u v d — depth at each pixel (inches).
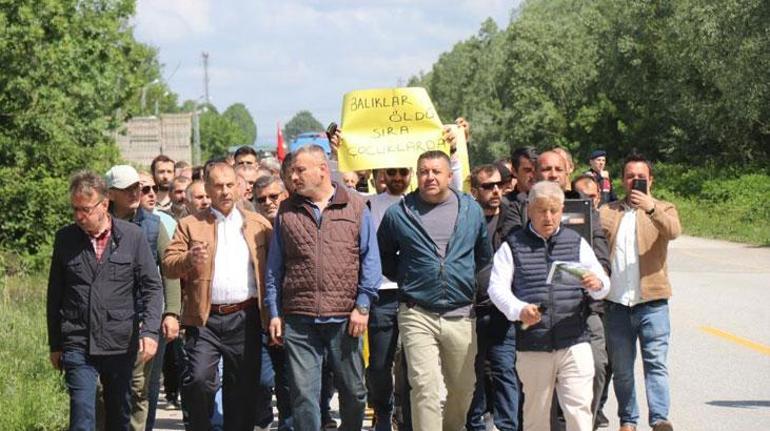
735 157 2348.7
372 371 385.1
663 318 395.5
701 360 595.5
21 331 587.2
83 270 339.0
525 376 337.4
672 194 2143.2
